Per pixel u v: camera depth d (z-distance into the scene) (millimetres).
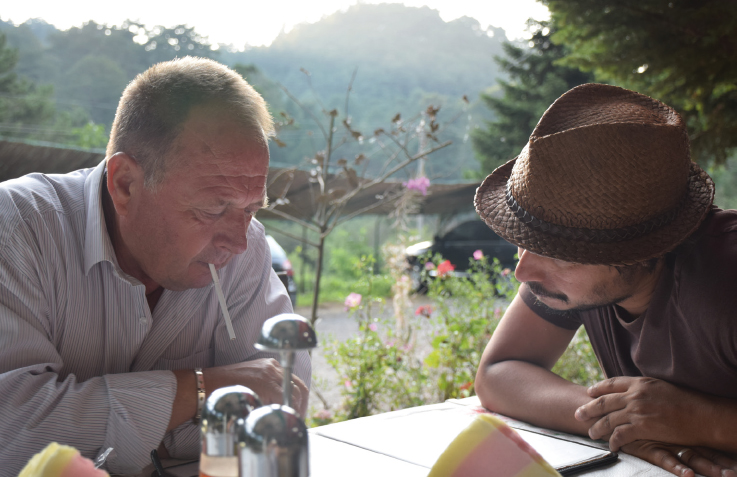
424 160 3965
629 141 1048
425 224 14461
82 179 1344
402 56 74375
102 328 1263
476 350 3254
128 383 1094
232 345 1426
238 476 494
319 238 3719
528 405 1330
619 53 3598
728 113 3709
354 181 3674
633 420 1134
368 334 3232
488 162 14844
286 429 479
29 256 1150
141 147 1112
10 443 1015
